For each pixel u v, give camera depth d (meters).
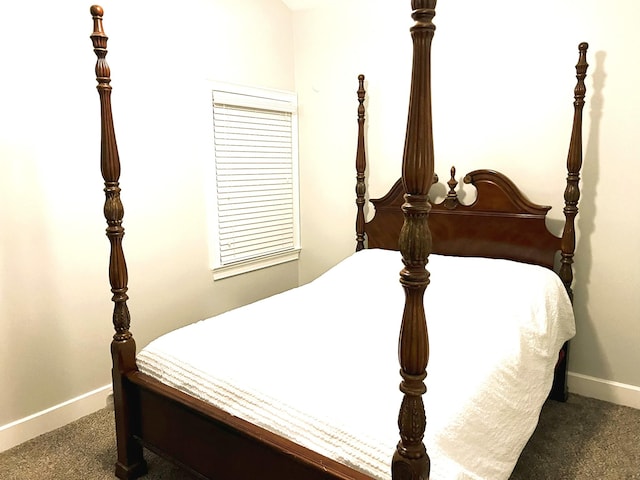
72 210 2.35
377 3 3.03
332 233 3.52
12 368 2.20
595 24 2.37
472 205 2.79
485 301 2.11
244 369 1.65
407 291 1.06
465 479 1.25
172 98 2.72
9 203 2.13
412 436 1.11
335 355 1.73
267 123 3.32
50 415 2.35
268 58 3.26
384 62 3.06
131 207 2.59
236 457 1.54
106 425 2.41
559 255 2.62
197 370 1.70
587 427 2.32
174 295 2.87
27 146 2.16
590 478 1.94
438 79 2.87
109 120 1.76
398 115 3.06
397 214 3.07
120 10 2.44
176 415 1.73
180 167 2.81
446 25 2.79
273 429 1.44
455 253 2.88
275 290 3.56
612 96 2.36
